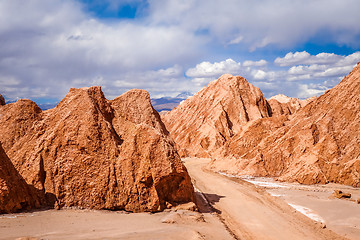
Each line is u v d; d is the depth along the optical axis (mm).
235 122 76062
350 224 21250
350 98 41375
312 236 19500
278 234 19859
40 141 22266
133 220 18734
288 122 50250
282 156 43156
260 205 27109
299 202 27406
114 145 22641
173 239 15273
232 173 45125
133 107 30922
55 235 14727
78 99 24406
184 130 83250
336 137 39031
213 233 17922
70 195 20500
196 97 92875
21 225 15859
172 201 22578
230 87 80250
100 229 16453
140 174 21172
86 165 21484
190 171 48281
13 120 24156
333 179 35469
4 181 17672
